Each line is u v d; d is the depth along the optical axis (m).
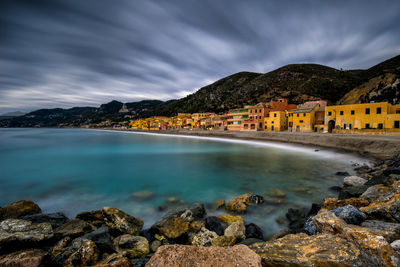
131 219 9.21
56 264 5.84
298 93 112.31
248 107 67.81
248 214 10.61
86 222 9.09
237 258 3.82
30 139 71.88
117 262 5.14
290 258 4.02
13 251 6.58
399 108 36.38
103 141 64.38
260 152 35.25
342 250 3.98
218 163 26.31
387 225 5.00
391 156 22.48
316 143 36.47
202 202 12.83
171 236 8.26
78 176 20.59
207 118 89.12
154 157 32.50
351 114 39.69
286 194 13.59
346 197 10.84
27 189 16.28
